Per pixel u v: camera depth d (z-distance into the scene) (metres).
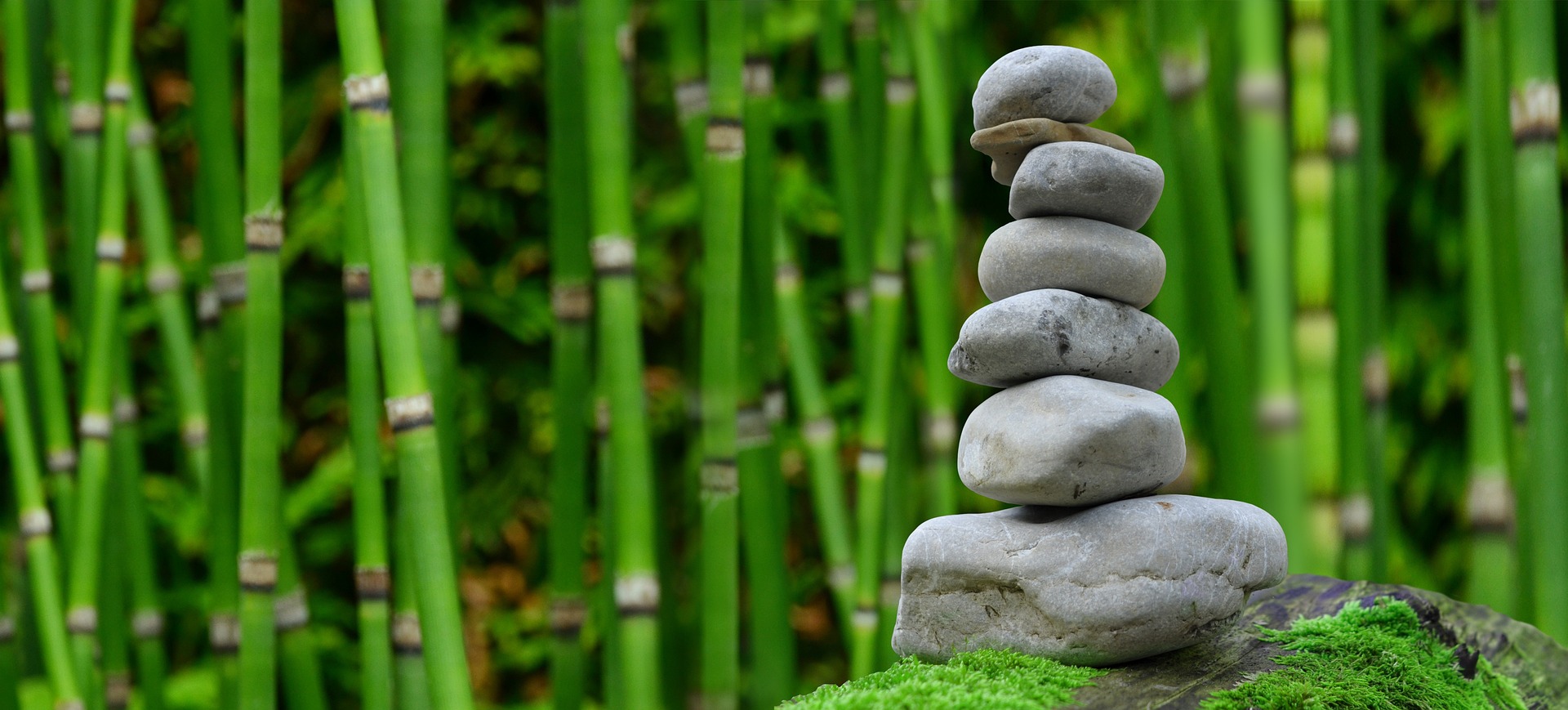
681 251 2.43
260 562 1.80
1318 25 1.84
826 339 2.48
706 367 1.86
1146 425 1.63
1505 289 1.87
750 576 1.95
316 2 2.35
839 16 1.99
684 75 1.93
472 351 2.42
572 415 1.91
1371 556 1.90
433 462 1.72
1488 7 1.87
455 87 2.38
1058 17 2.35
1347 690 1.62
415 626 1.84
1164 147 1.88
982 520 1.67
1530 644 1.70
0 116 2.20
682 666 2.13
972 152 2.32
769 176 1.94
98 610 2.01
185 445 1.99
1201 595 1.63
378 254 1.72
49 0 2.06
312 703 1.91
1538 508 1.83
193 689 2.16
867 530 1.94
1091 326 1.65
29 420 1.94
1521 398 1.87
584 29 1.80
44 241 1.96
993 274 1.68
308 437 2.42
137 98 1.97
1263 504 1.83
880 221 1.93
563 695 1.93
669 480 2.43
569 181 1.89
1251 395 1.86
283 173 2.33
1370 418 1.90
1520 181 1.83
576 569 1.92
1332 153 1.87
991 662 1.63
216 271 1.88
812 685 2.43
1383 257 1.91
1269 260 1.82
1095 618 1.62
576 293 1.91
